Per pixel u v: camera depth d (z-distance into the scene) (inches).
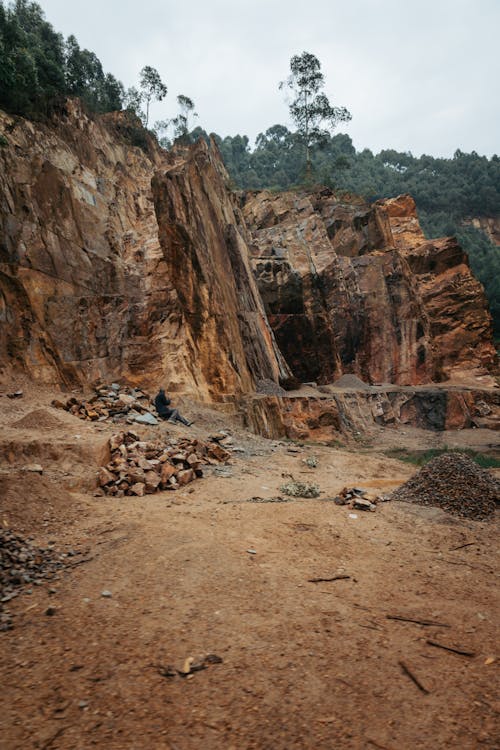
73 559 230.4
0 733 109.7
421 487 391.2
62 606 179.8
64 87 1309.1
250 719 117.0
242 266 1374.3
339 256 1948.8
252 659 144.3
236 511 332.5
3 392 629.0
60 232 861.8
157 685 130.5
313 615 176.7
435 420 1449.3
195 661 142.6
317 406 1144.8
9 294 719.7
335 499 378.3
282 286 1628.9
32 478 321.1
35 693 126.3
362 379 1817.2
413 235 2536.9
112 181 1238.9
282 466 587.5
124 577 207.5
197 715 118.3
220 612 176.2
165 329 887.7
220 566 222.5
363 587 208.4
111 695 125.9
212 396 895.7
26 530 265.1
